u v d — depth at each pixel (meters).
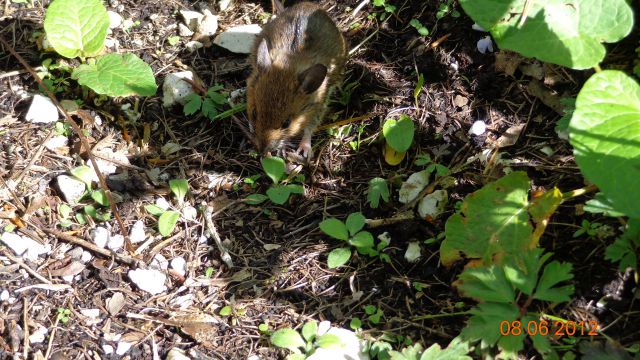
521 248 0.27
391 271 0.30
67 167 0.34
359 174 0.34
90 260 0.31
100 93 0.34
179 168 0.35
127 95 0.34
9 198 0.32
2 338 0.28
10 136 0.34
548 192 0.28
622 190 0.22
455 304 0.29
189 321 0.29
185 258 0.31
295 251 0.31
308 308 0.29
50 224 0.32
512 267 0.26
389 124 0.32
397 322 0.29
